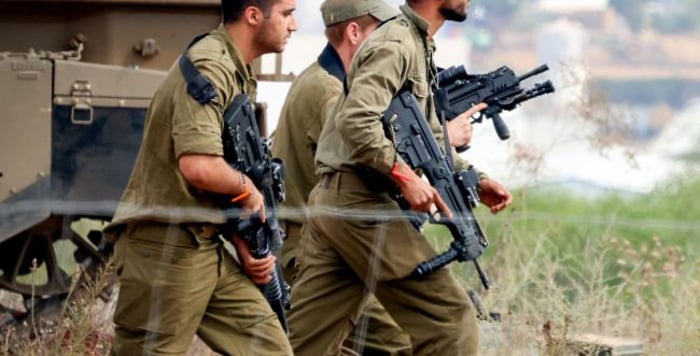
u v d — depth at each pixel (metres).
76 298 23.22
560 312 21.67
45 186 22.36
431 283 17.86
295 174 19.81
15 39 24.08
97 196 22.64
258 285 17.00
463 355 17.91
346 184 17.92
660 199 30.78
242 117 16.61
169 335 16.44
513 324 21.06
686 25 42.25
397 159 17.41
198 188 16.25
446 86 19.20
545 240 24.45
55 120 22.44
